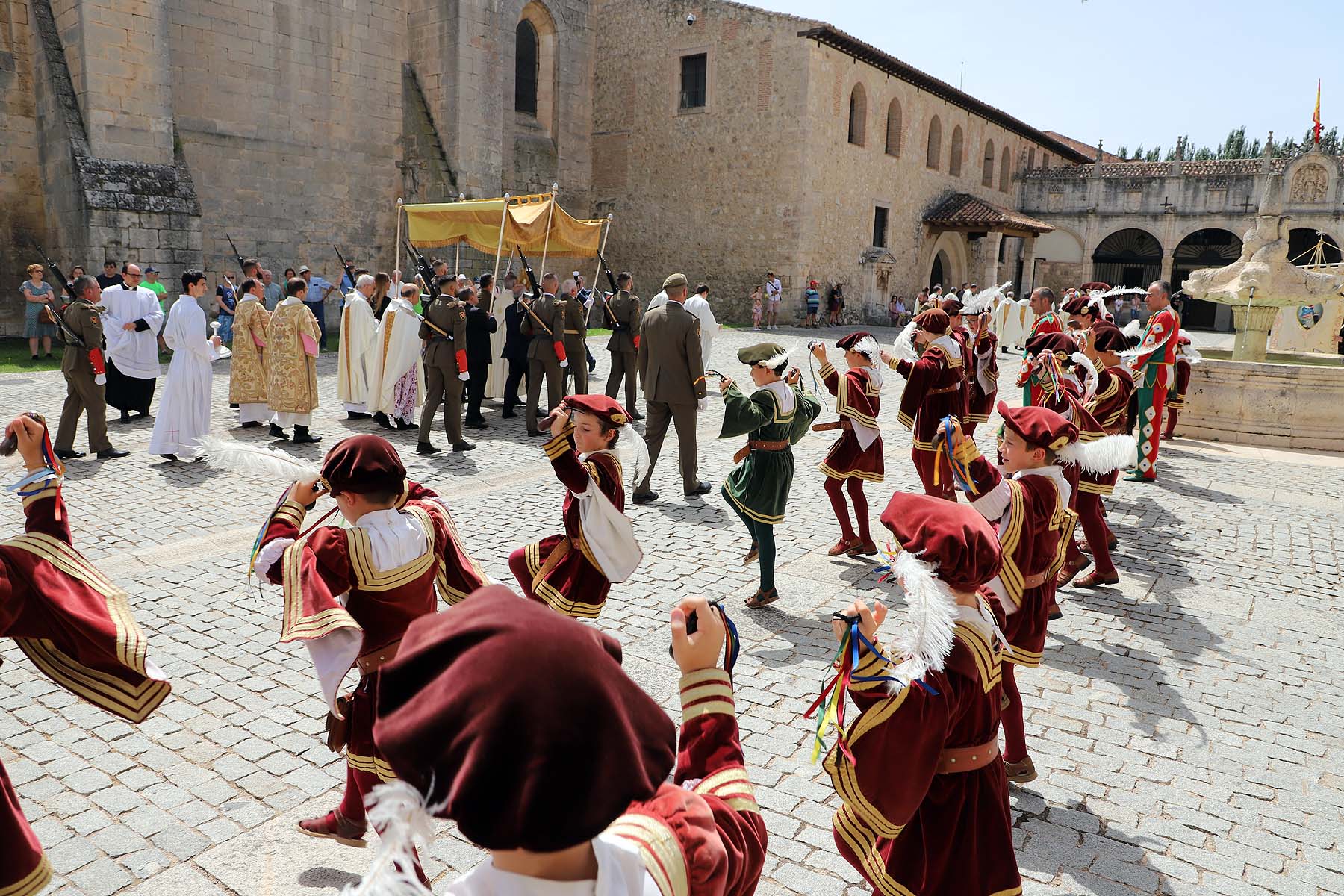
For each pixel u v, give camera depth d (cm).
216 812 353
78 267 1916
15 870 224
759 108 2952
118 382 1126
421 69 2630
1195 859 341
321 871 317
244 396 1116
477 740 86
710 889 121
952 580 245
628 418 389
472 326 1173
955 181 3875
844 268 3184
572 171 3198
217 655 493
